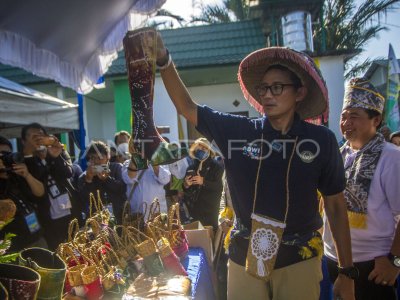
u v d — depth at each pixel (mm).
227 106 10430
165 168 3742
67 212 3307
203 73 9375
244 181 1617
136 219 2684
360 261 2082
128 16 2213
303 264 1562
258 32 10523
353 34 12297
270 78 1551
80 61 2740
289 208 1560
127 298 1755
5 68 9820
